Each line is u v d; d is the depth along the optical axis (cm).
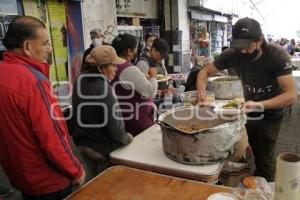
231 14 1153
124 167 141
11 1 256
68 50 335
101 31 401
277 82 186
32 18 138
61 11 322
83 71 176
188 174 146
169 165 153
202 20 829
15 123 130
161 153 169
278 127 199
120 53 224
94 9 385
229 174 176
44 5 298
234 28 177
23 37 132
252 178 143
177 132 148
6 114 130
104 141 174
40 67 138
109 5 416
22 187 145
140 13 568
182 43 677
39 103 129
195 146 147
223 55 214
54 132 133
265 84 191
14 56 133
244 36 171
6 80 128
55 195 145
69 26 335
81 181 149
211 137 145
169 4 649
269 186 122
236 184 177
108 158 173
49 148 132
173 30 634
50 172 141
